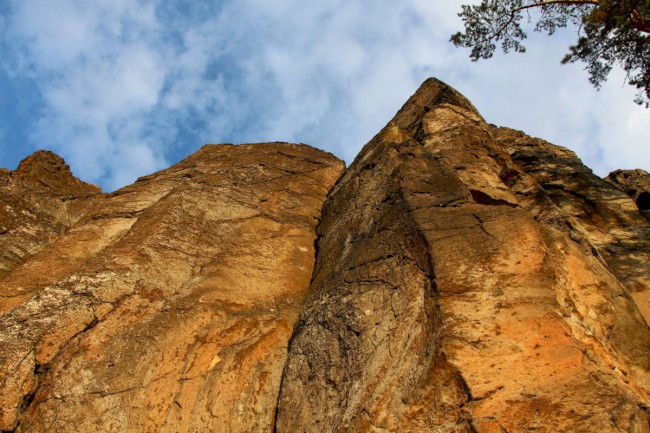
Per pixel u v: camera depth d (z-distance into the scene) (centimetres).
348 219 911
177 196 998
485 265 618
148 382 682
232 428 662
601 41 1270
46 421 628
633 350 613
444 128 1112
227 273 871
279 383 701
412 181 832
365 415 550
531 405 477
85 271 807
